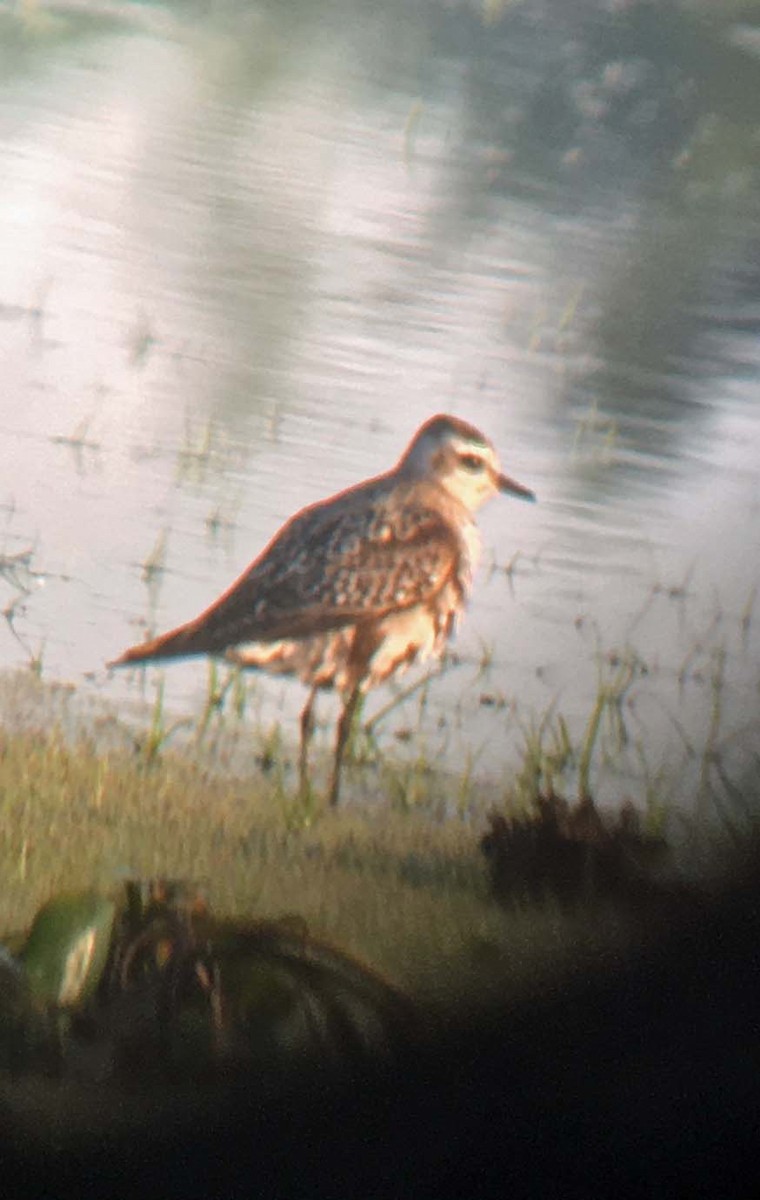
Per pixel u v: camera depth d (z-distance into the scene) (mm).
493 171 7070
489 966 5637
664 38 8547
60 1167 5074
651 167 7340
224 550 6156
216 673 6000
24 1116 5219
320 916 5680
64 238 6695
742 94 8156
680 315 6754
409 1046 5512
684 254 6922
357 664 5969
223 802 5820
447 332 6617
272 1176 5129
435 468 6031
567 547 6250
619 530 6285
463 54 8250
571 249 6887
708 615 6156
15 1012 5500
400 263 6758
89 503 6195
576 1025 5566
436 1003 5590
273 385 6449
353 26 8492
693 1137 5332
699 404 6559
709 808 5867
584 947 5664
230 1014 5508
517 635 6117
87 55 7531
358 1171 5176
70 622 6035
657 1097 5496
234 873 5719
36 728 5887
